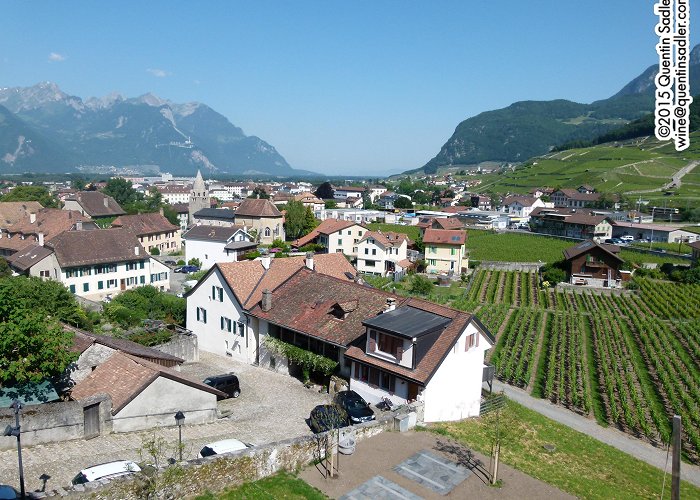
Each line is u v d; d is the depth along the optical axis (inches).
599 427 1681.8
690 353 2385.6
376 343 1403.8
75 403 1074.1
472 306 3061.0
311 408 1427.2
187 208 7357.3
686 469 1472.7
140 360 1299.2
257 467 945.5
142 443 1079.0
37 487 877.8
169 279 3550.7
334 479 986.1
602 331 2630.4
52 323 1262.3
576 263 3713.1
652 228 5231.3
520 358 2246.6
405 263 4077.3
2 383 1135.6
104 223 5118.1
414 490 976.3
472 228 6491.1
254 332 1818.4
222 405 1423.5
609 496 1114.7
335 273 2161.7
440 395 1355.8
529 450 1304.1
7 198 6122.1
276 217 5423.2
